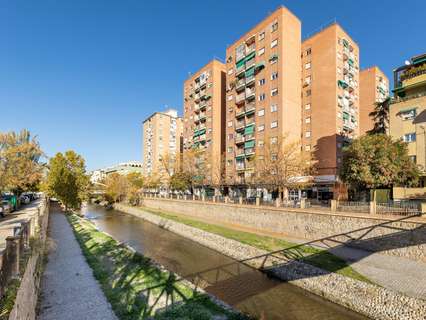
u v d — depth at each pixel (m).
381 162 17.58
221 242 18.56
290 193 32.66
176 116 80.06
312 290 10.98
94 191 64.44
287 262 13.24
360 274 10.73
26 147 26.75
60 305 7.46
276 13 34.09
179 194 46.28
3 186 25.62
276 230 20.39
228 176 40.16
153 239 22.56
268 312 9.52
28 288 5.88
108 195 56.56
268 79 34.53
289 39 33.91
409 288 9.23
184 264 15.50
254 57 37.22
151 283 9.20
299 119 34.34
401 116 22.06
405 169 17.67
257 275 13.26
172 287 8.84
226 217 26.47
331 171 32.94
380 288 9.34
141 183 58.25
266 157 27.20
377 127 29.70
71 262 11.99
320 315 9.22
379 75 43.91
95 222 32.84
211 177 40.56
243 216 24.06
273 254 14.61
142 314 6.80
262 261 14.23
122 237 23.52
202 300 7.79
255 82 36.69
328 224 16.58
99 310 7.10
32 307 6.40
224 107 47.56
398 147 18.55
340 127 34.19
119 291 8.47
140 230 27.19
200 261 16.02
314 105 35.88
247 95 37.97
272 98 33.75
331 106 33.94
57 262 11.98
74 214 31.52
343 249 14.53
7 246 6.04
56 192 31.77
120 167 113.12
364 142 18.89
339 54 34.97
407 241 12.66
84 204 61.44
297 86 34.59
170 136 74.06
